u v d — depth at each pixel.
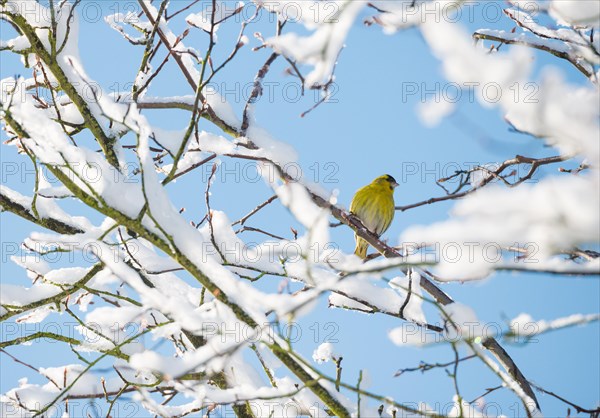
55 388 7.09
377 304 6.77
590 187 3.30
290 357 5.71
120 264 5.50
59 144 5.54
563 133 3.42
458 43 3.45
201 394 5.59
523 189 3.49
